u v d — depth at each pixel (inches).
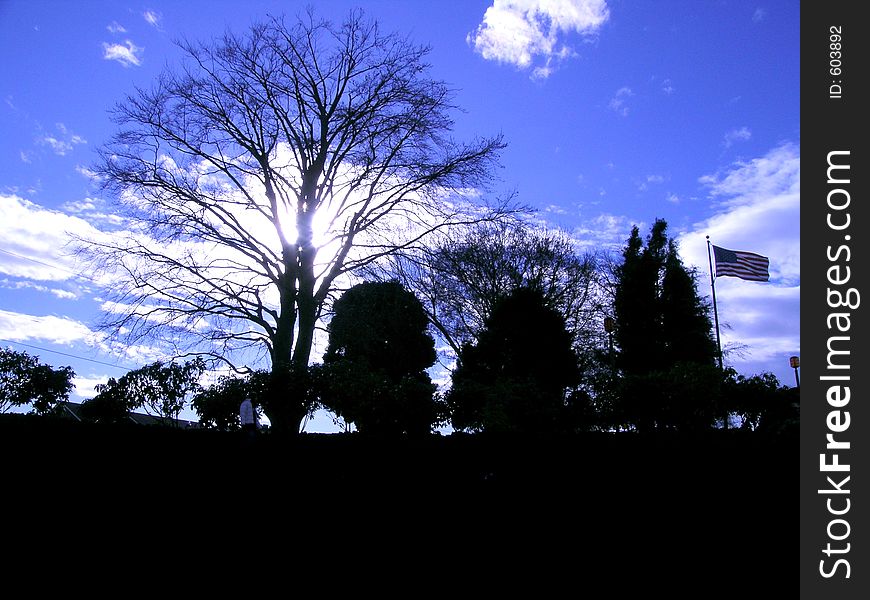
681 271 1540.4
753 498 325.7
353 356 888.9
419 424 533.0
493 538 312.8
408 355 1184.8
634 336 1499.8
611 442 343.9
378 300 879.1
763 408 581.3
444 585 260.2
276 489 331.3
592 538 306.8
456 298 1376.7
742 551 292.7
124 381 604.7
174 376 613.6
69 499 328.8
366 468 335.0
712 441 346.0
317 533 318.0
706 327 1518.2
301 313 872.9
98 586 249.0
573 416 574.9
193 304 857.5
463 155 895.1
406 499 329.4
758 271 1186.6
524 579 265.7
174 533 315.3
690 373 570.6
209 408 582.6
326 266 903.1
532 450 338.3
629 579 265.3
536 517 324.2
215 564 278.8
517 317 1062.4
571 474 331.3
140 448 339.3
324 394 572.7
